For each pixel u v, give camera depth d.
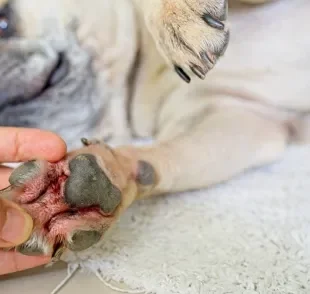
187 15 0.40
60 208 0.33
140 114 0.57
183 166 0.46
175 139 0.48
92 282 0.39
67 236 0.33
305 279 0.38
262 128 0.52
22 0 0.54
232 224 0.43
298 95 0.53
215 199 0.47
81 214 0.34
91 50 0.55
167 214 0.45
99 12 0.54
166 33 0.41
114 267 0.39
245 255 0.40
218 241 0.41
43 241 0.33
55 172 0.35
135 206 0.46
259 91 0.54
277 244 0.41
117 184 0.37
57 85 0.54
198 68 0.40
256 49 0.52
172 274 0.38
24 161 0.37
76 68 0.54
